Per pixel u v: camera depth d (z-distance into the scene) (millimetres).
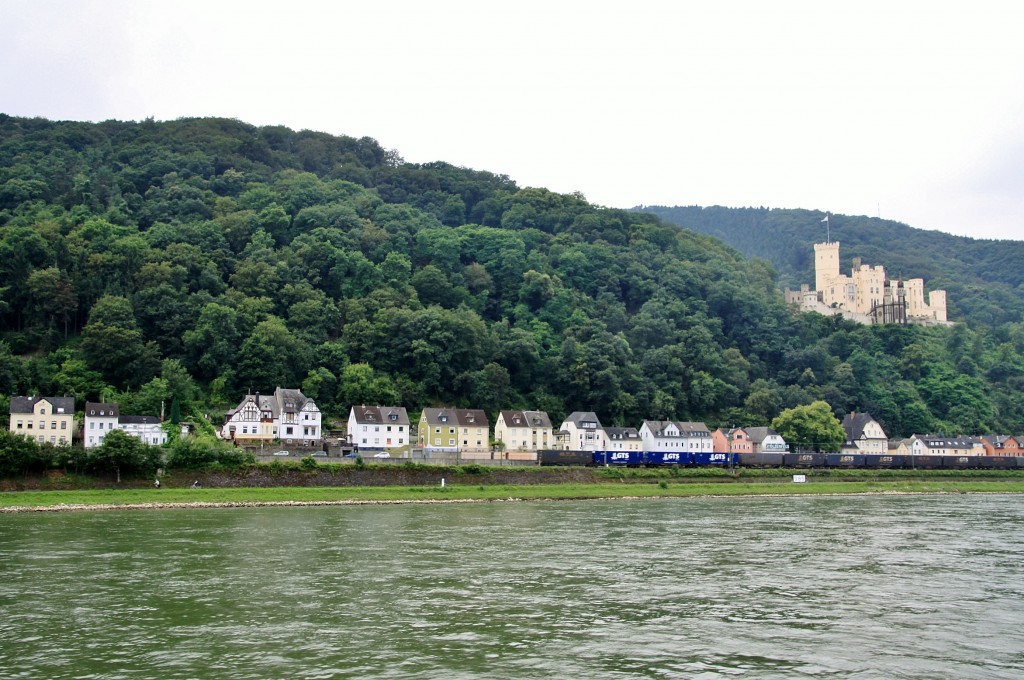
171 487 128750
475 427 183375
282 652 48906
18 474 124188
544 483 149500
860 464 178125
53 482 124750
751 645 51125
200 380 185375
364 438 174250
